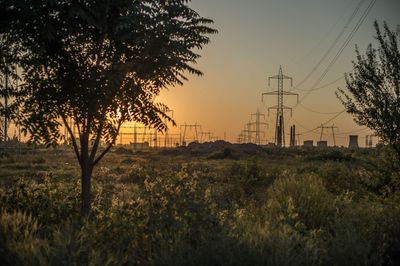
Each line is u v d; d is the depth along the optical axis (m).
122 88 10.77
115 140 11.51
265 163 52.94
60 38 10.62
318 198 11.16
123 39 10.21
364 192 12.92
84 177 11.47
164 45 10.23
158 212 7.82
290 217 9.10
